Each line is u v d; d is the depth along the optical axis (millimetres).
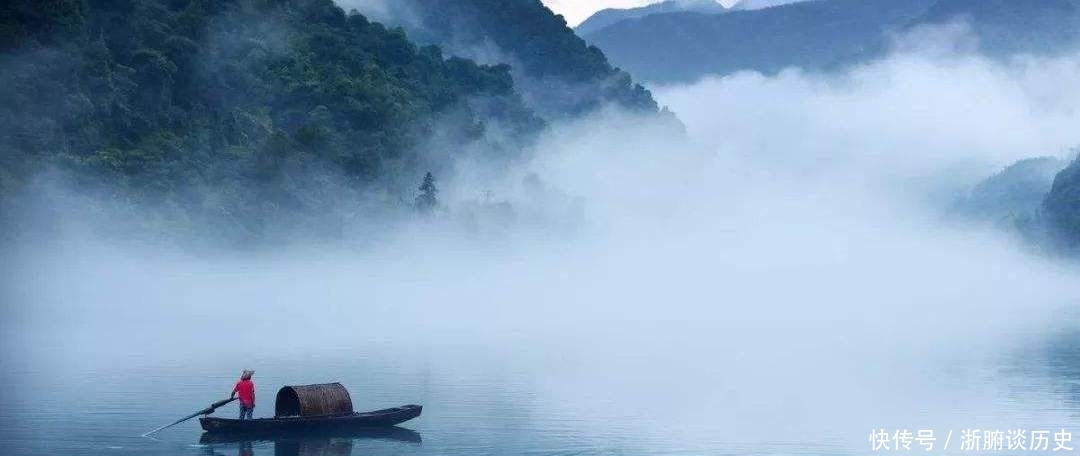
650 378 61625
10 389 54812
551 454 39125
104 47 164000
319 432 42781
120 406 49406
